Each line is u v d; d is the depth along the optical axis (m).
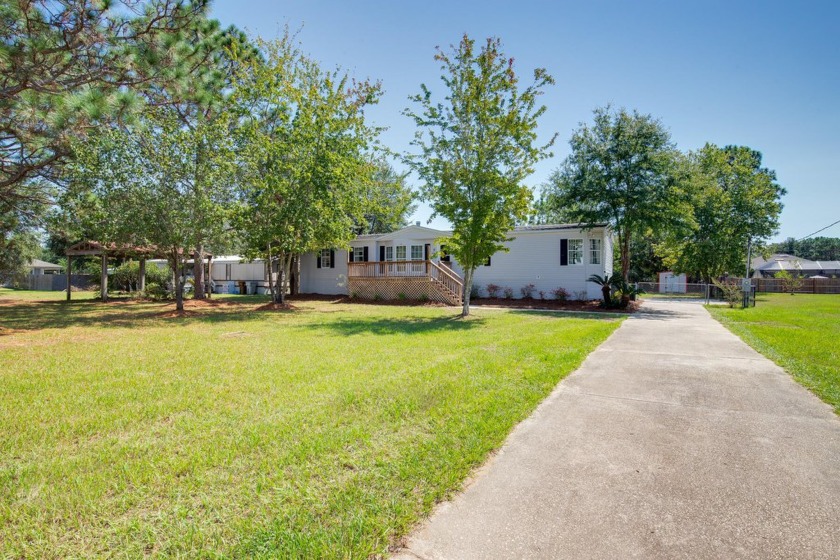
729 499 2.60
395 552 2.12
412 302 19.75
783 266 43.69
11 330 10.63
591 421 4.00
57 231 14.88
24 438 3.57
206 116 15.28
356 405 4.34
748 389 5.09
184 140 13.43
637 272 40.34
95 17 7.57
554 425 3.90
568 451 3.33
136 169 13.41
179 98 9.41
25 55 7.32
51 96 7.65
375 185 21.00
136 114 8.63
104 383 5.31
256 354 7.22
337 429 3.70
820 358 6.57
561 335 9.11
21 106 7.73
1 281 27.70
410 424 3.83
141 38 8.13
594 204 18.25
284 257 19.33
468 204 12.87
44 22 7.42
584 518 2.41
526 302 19.62
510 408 4.27
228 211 14.71
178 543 2.16
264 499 2.57
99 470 2.98
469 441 3.44
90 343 8.53
